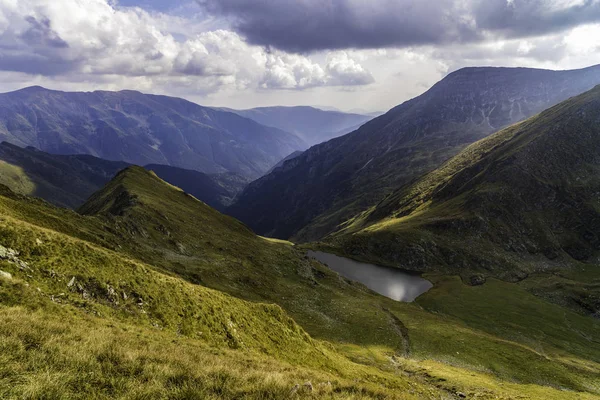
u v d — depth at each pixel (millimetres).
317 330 72562
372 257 187125
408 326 86312
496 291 147875
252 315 40875
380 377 45062
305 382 17453
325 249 191750
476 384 52188
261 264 103750
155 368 14250
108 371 13266
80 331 17359
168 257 70875
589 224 198625
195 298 34812
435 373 55594
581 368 73875
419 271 175250
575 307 137875
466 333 86062
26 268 25500
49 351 13398
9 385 10422
